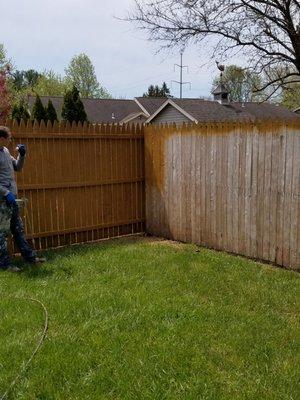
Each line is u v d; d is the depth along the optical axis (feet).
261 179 19.27
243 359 10.22
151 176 25.17
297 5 39.01
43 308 12.91
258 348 10.77
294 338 11.44
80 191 22.99
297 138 17.69
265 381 9.30
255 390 8.92
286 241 18.52
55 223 22.11
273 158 18.67
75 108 56.54
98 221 23.98
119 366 9.72
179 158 23.20
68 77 170.50
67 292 14.29
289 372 9.71
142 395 8.69
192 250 21.21
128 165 24.93
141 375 9.40
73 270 17.03
